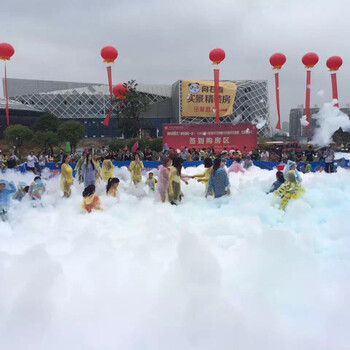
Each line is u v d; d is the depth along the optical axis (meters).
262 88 74.12
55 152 47.12
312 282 3.53
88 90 83.25
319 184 8.96
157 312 3.06
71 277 3.75
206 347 2.69
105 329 2.91
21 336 2.87
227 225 5.45
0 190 7.08
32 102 79.50
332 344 2.68
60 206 7.88
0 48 16.64
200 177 9.17
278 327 2.87
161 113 83.75
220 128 22.36
